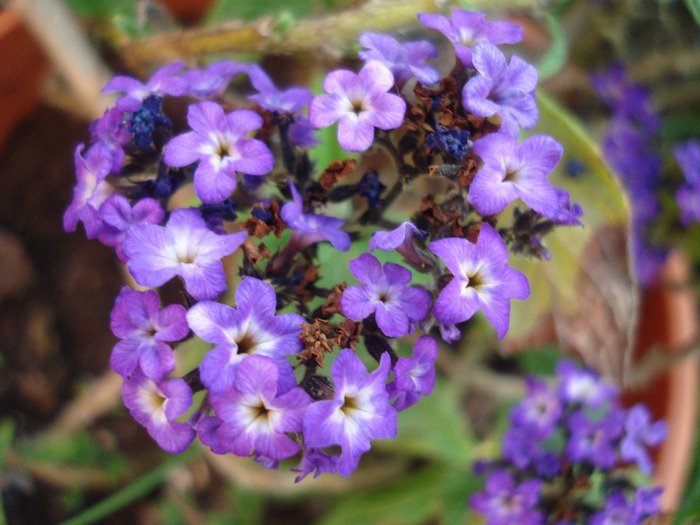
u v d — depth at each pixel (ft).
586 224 0.29
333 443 0.16
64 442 0.33
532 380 0.31
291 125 0.22
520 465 0.29
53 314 0.35
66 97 0.37
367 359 0.22
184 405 0.17
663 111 0.45
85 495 0.34
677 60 0.43
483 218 0.20
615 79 0.41
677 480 0.33
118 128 0.20
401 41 0.28
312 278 0.21
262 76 0.22
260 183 0.21
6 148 0.37
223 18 0.33
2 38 0.31
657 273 0.38
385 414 0.17
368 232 0.23
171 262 0.18
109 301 0.36
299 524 0.37
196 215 0.18
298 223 0.19
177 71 0.22
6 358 0.34
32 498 0.33
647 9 0.42
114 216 0.19
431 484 0.35
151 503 0.35
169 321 0.17
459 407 0.40
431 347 0.18
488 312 0.18
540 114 0.28
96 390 0.34
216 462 0.32
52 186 0.37
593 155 0.27
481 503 0.28
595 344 0.32
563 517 0.27
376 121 0.19
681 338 0.37
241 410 0.17
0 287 0.34
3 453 0.28
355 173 0.24
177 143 0.19
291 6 0.32
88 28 0.34
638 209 0.38
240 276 0.20
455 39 0.20
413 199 0.25
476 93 0.19
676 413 0.35
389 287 0.18
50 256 0.36
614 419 0.28
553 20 0.29
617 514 0.27
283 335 0.18
